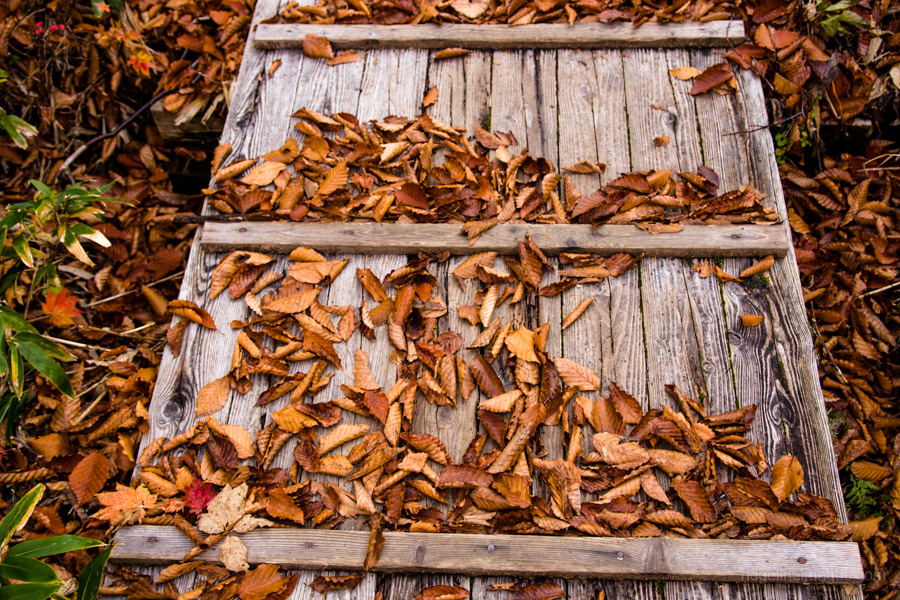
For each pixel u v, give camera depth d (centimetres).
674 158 224
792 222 267
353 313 200
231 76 281
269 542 168
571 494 171
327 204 217
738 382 186
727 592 162
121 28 301
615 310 197
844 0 262
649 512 169
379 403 183
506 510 171
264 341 197
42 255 241
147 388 233
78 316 264
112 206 294
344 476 177
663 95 237
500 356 191
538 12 257
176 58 309
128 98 310
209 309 203
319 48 253
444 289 203
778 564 161
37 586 145
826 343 247
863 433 231
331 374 192
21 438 232
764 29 249
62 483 220
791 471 171
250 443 182
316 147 229
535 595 163
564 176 221
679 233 205
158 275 277
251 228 213
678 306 197
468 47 252
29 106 293
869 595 208
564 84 241
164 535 170
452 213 215
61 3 298
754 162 222
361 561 165
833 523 166
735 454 175
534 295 201
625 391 184
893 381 238
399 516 171
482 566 164
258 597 162
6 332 203
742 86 237
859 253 254
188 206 305
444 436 182
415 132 231
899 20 271
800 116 260
